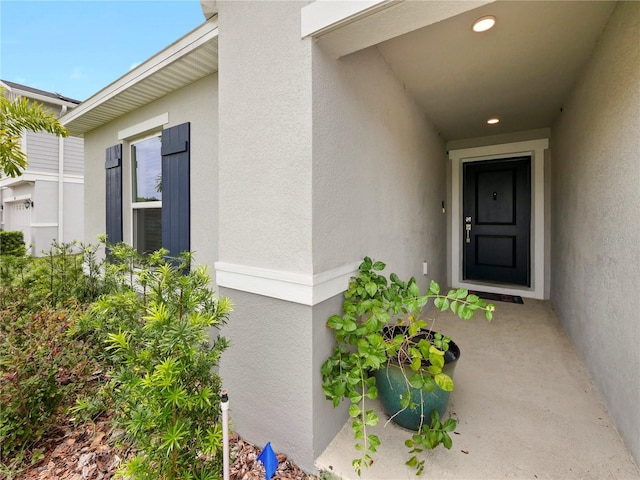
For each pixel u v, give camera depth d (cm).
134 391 112
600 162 211
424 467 148
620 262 174
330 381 157
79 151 987
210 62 238
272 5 162
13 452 166
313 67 151
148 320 116
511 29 207
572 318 288
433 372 146
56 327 200
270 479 140
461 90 301
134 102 316
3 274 326
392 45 224
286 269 160
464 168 496
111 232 373
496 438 167
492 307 142
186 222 277
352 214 191
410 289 168
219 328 177
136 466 113
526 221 452
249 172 174
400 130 280
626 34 169
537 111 358
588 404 196
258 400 173
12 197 1089
